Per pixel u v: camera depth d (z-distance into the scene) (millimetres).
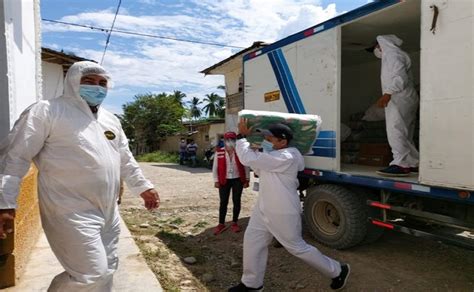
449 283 4078
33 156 2449
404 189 4047
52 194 2490
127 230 5926
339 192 4980
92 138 2594
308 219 5516
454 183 3449
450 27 3461
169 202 8922
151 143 39812
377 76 7668
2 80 3867
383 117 6453
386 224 4504
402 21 5090
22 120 2439
